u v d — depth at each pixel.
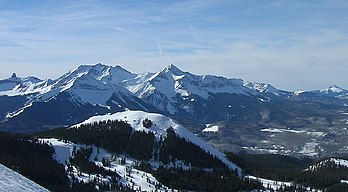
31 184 70.94
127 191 174.62
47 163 186.62
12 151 192.25
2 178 68.19
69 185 171.00
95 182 179.12
